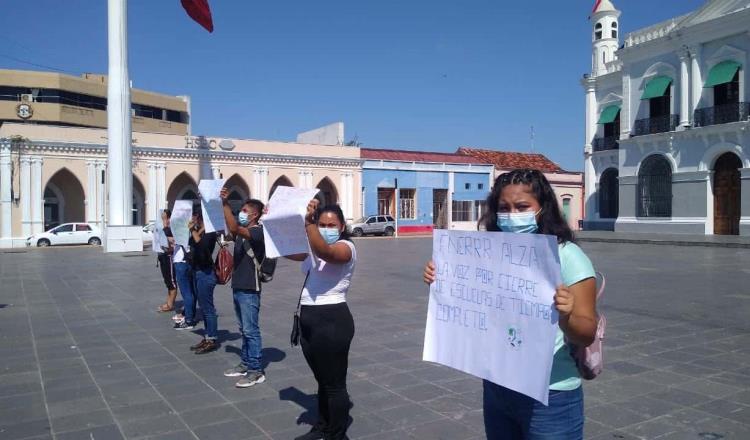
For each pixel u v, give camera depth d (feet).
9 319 28.73
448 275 8.32
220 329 26.22
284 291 38.32
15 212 95.91
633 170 104.73
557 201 7.51
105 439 13.58
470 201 151.23
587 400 15.84
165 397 16.60
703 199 92.99
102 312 30.63
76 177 101.04
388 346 22.56
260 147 122.52
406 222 140.46
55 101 141.08
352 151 135.13
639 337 23.48
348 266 12.67
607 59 118.83
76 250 82.33
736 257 59.93
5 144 94.48
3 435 13.85
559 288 6.62
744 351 21.13
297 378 18.38
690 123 94.27
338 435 12.67
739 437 13.26
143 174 108.06
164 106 169.17
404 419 14.74
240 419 14.83
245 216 17.56
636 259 58.80
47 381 18.25
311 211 11.95
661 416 14.62
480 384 17.58
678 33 94.68
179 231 24.93
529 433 7.32
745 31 85.71
